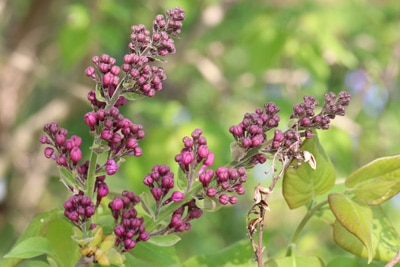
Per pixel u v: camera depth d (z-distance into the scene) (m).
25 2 7.09
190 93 7.67
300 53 5.98
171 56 6.23
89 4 6.18
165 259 2.33
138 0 6.92
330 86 7.36
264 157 1.98
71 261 2.13
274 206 6.04
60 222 2.26
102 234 1.90
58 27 6.81
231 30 7.17
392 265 2.06
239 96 6.95
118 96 1.90
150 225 1.96
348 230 2.06
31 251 2.00
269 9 6.12
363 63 6.80
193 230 7.16
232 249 2.39
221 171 1.88
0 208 7.41
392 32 6.71
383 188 2.15
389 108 6.52
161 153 4.87
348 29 6.54
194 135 1.94
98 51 6.66
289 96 6.57
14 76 6.70
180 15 1.95
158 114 5.32
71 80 6.73
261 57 5.95
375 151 6.23
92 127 1.92
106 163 1.91
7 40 6.54
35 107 8.18
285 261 2.23
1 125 6.73
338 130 5.73
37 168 7.39
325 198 2.36
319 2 6.12
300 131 2.03
